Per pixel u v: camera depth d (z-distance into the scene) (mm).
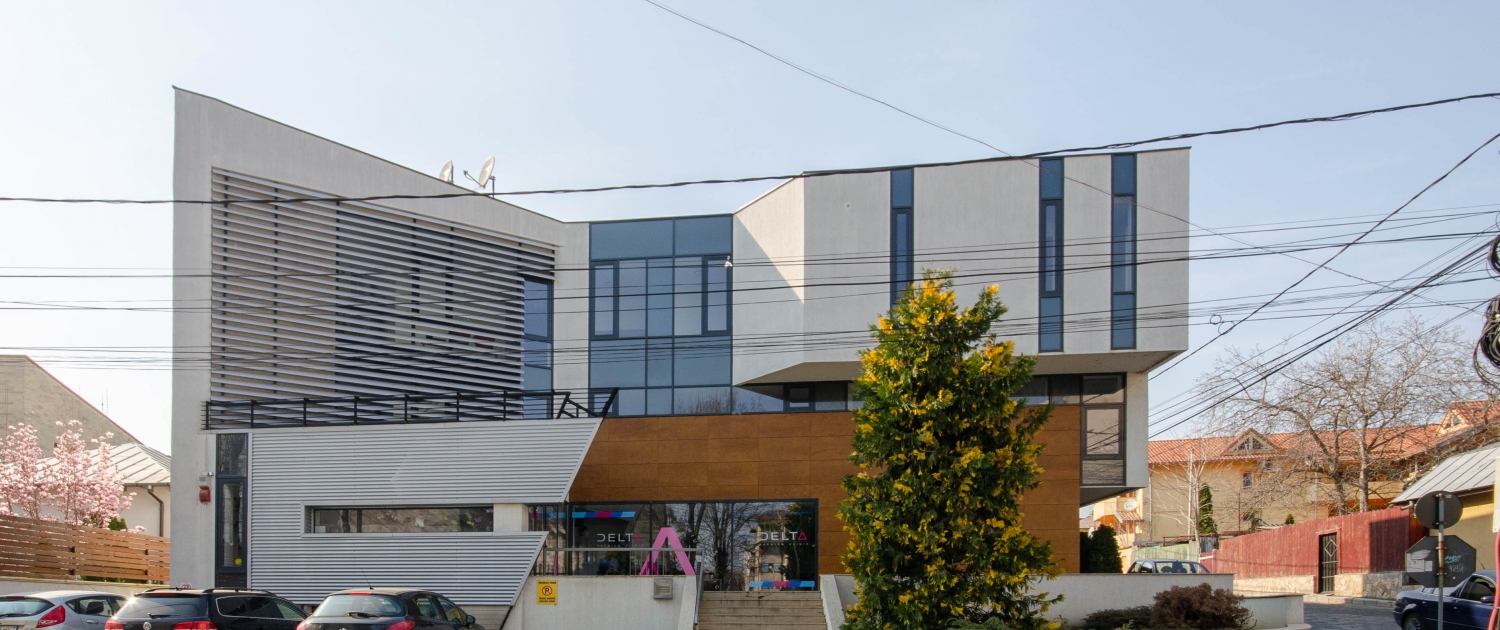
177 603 15586
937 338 15227
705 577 23328
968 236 25219
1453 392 34531
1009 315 24797
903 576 15195
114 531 29141
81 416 43500
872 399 15430
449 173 28391
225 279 23688
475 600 21609
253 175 24078
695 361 27719
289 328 24109
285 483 22781
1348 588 30719
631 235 28672
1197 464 54219
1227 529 55281
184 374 23188
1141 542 56000
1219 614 19469
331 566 22281
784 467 24250
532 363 28234
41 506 35219
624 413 27688
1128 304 24547
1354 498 39562
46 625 16266
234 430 23062
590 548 22234
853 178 25734
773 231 26750
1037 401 26875
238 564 22734
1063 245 24969
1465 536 25766
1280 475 38469
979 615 15016
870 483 15242
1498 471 13688
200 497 22812
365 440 22703
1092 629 20062
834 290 25375
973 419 14938
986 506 14820
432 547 22062
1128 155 25156
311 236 24688
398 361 25469
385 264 25656
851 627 15227
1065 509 23219
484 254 27453
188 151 23547
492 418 27000
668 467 24625
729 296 27812
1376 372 35688
